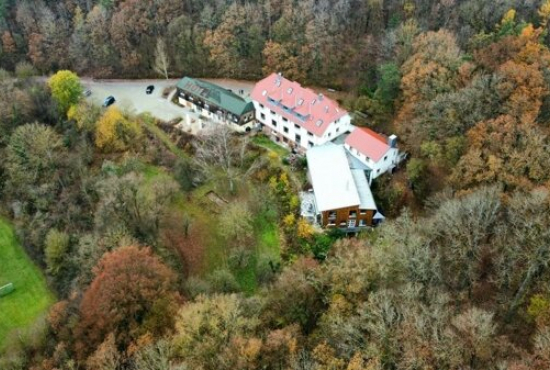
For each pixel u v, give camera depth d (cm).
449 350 4303
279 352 4725
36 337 6006
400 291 5022
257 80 10812
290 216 7725
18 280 7650
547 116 7188
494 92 7138
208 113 9975
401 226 6359
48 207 8212
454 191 6781
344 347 4628
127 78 11438
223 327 5053
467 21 9762
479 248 5675
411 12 9975
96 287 5650
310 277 5666
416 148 7819
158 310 5547
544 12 9312
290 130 9106
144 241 7181
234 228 7519
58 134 9438
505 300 5206
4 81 9988
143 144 9356
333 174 7894
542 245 4988
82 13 11256
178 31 10719
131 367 5044
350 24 10112
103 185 7700
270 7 10194
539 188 5741
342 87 10106
